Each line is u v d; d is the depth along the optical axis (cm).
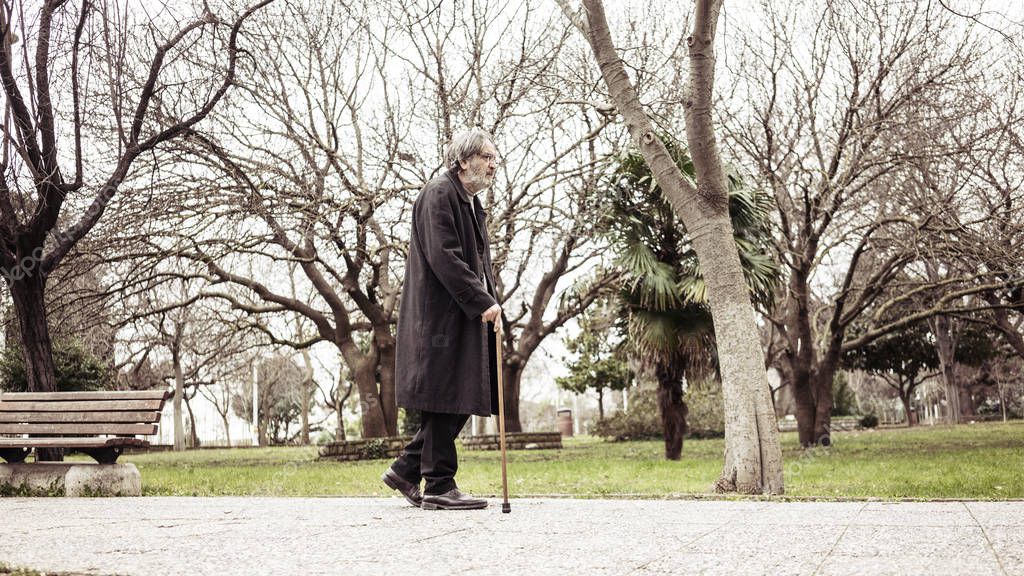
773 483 646
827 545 224
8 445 581
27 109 935
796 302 1784
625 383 3359
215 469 1270
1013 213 1401
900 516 294
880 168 1557
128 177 1211
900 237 1567
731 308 669
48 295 1431
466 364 348
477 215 374
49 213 973
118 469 585
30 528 303
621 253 1306
